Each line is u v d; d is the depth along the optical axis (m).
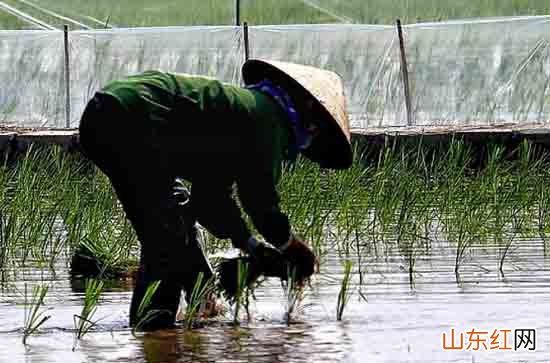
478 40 32.31
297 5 39.81
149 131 12.78
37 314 13.94
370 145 27.19
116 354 12.09
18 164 24.41
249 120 13.00
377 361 11.72
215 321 13.56
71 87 32.06
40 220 18.33
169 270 13.12
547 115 31.83
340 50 32.19
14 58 32.25
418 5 39.06
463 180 22.00
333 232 19.25
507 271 16.19
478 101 31.88
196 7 39.22
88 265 16.31
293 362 11.70
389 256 17.39
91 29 35.72
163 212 12.98
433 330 12.97
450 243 18.36
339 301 13.66
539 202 20.53
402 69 31.41
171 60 32.03
